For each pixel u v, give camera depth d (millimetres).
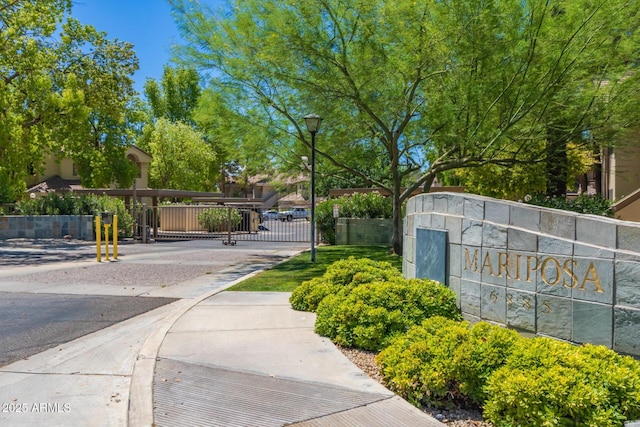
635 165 18766
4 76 23703
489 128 12484
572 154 17656
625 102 12258
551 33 11430
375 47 11852
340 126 14273
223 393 4250
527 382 3500
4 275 11781
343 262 8438
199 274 12109
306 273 11680
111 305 8352
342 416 3809
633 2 10961
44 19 24516
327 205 20859
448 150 14992
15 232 21797
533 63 11977
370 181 16219
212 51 13727
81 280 11070
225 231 29938
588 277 4613
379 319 5617
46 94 23891
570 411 3367
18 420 3953
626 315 4293
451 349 4309
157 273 12250
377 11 11625
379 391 4277
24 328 6801
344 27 12391
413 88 12523
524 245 5297
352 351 5488
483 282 5898
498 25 11578
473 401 4039
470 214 6254
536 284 5129
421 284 6516
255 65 12906
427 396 4078
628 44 11648
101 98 28391
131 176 38750
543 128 13117
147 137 46906
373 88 12492
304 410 3916
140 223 26625
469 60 11922
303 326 6504
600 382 3539
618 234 4426
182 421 3746
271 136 14828
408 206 8938
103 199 23828
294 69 12641
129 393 4289
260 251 18469
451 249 6648
